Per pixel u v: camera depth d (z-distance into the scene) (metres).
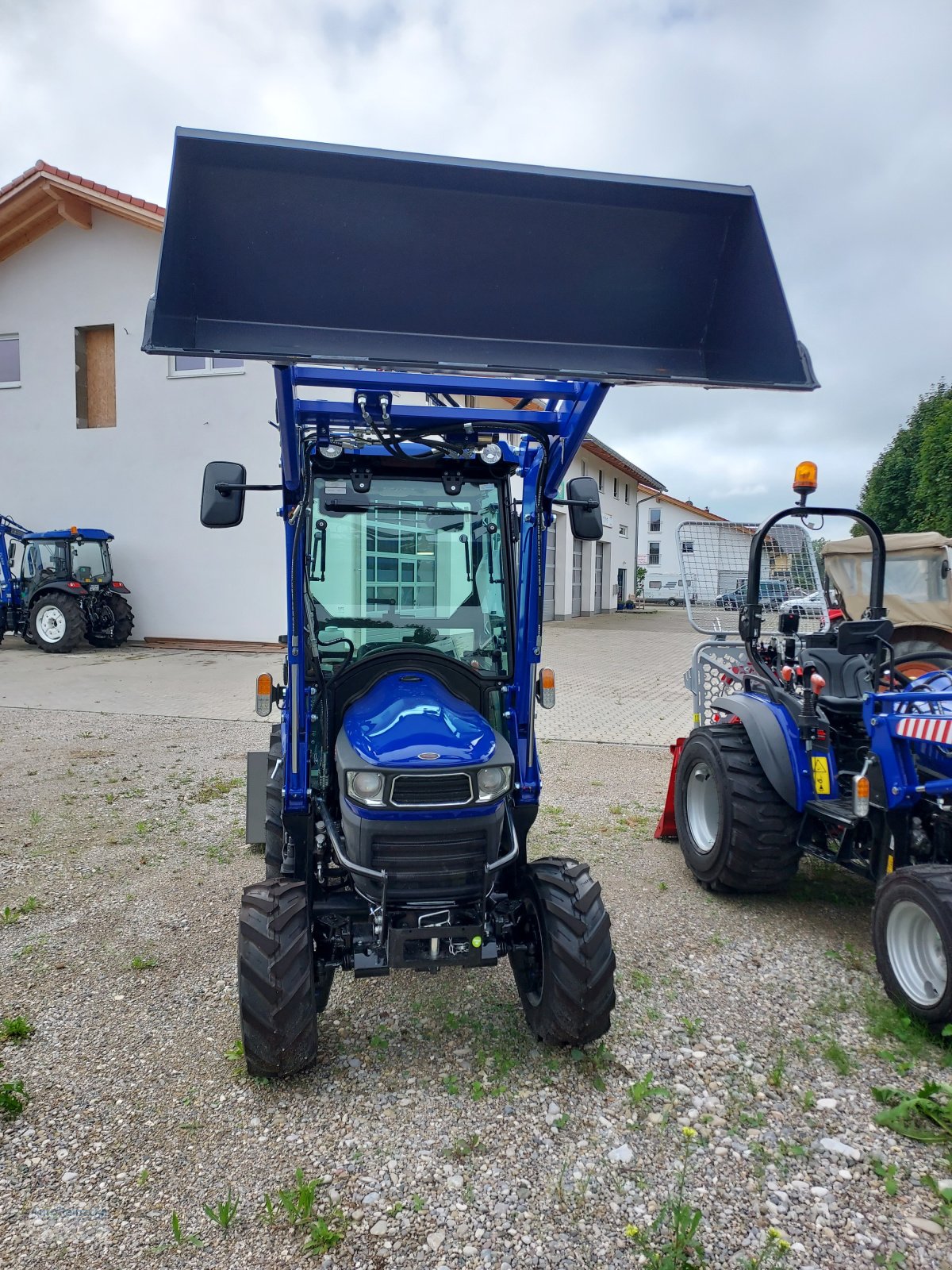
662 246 2.81
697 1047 3.22
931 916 3.16
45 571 14.93
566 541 25.75
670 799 5.58
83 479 15.80
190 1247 2.26
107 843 5.53
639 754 8.23
